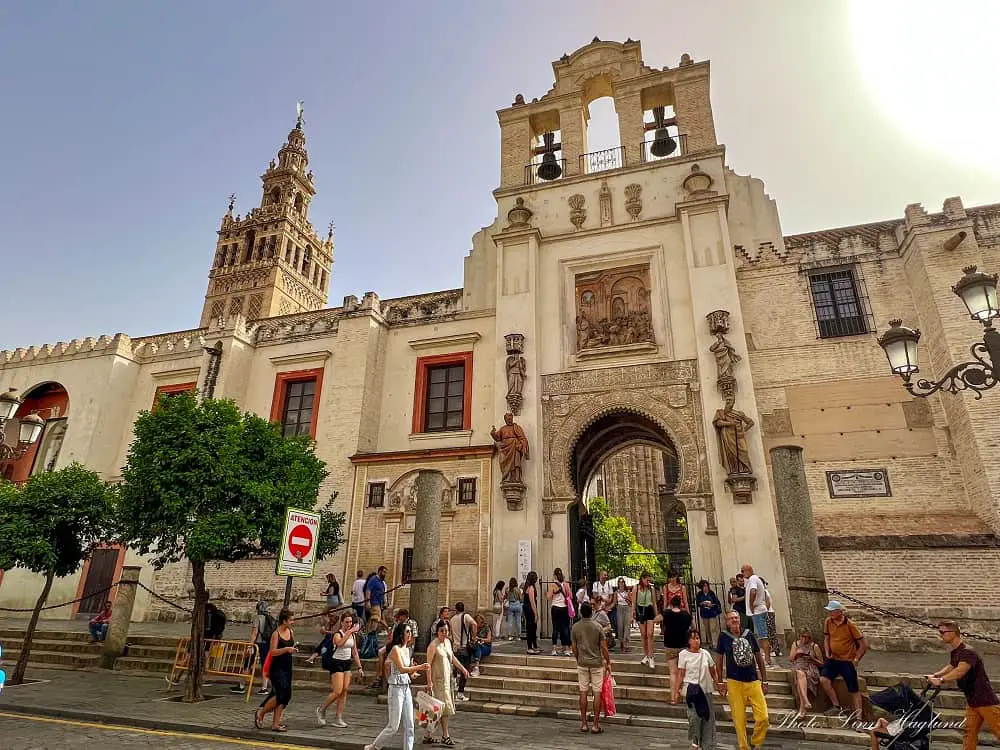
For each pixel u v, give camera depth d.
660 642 16.31
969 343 16.23
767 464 17.78
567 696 11.21
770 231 20.52
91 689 12.45
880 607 14.98
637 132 22.64
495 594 16.84
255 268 60.03
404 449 21.83
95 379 26.03
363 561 19.80
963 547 14.77
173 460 12.07
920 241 17.70
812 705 9.84
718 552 16.30
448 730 9.14
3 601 23.45
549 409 19.47
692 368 18.42
